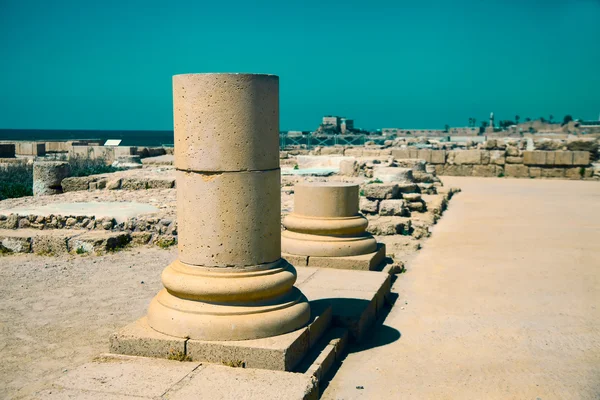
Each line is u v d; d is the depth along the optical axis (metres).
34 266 10.58
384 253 10.92
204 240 6.10
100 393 4.99
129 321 7.69
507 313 8.27
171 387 5.11
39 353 6.60
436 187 22.11
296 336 6.02
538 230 14.55
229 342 5.82
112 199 15.51
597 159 30.14
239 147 6.03
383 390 5.86
